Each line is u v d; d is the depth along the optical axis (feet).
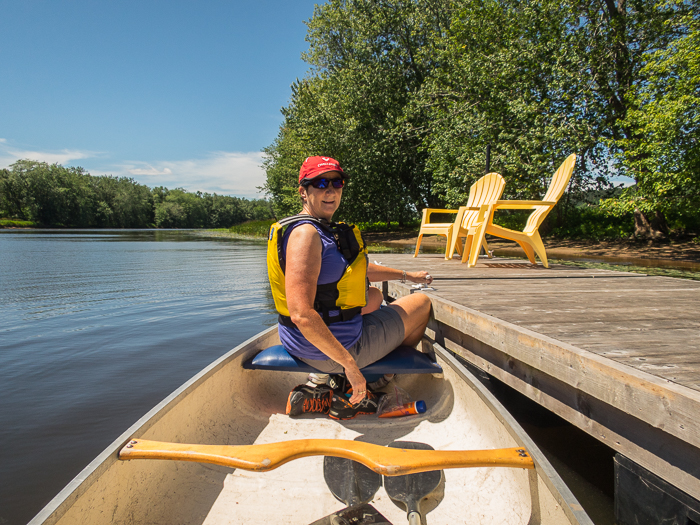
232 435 5.90
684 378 4.32
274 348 6.78
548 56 40.60
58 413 8.46
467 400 6.12
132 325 15.70
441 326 9.72
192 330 15.03
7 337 14.07
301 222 5.16
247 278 28.43
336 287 5.54
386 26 63.46
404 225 96.12
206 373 5.55
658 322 7.11
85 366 11.27
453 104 49.47
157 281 26.94
